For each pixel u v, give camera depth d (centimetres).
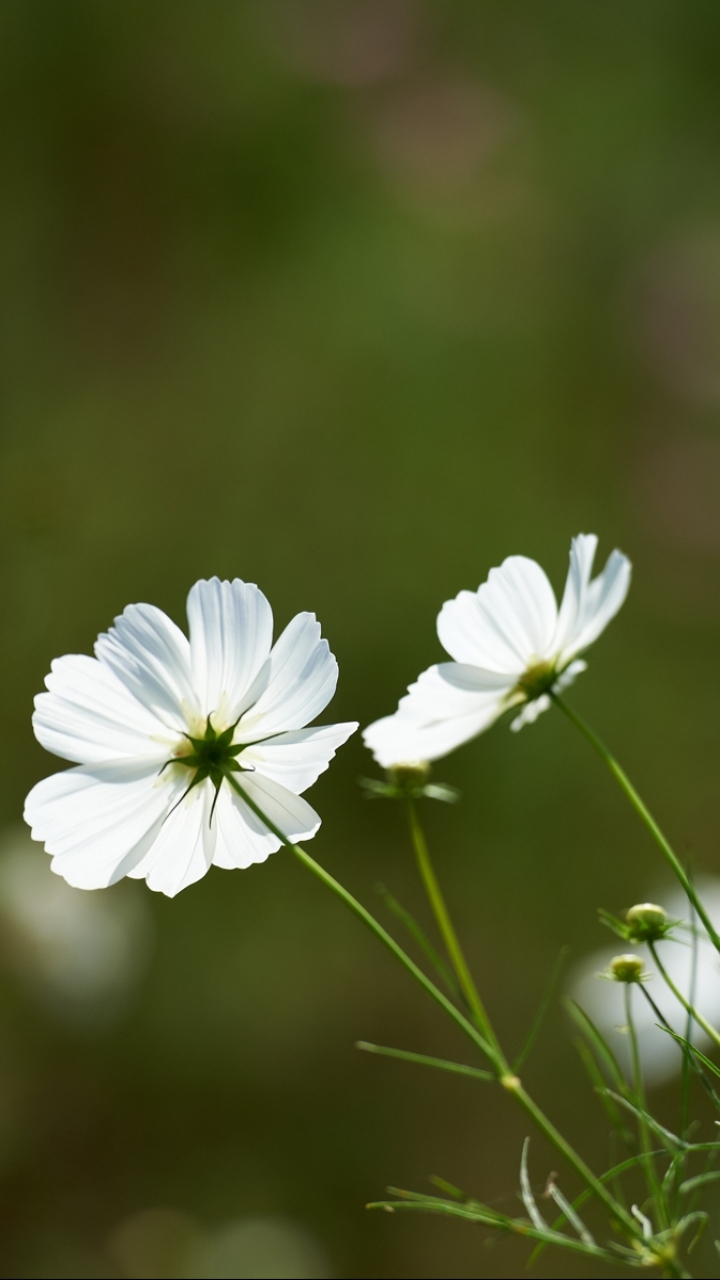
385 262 331
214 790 97
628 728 286
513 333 330
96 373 316
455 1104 233
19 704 244
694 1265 150
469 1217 96
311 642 96
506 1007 249
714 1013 108
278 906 258
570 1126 224
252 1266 204
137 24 328
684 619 305
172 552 294
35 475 258
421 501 305
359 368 321
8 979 206
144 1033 237
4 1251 210
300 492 306
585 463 325
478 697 101
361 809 271
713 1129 200
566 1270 204
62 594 263
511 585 100
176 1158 227
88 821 96
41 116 319
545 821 272
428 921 261
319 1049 244
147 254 328
